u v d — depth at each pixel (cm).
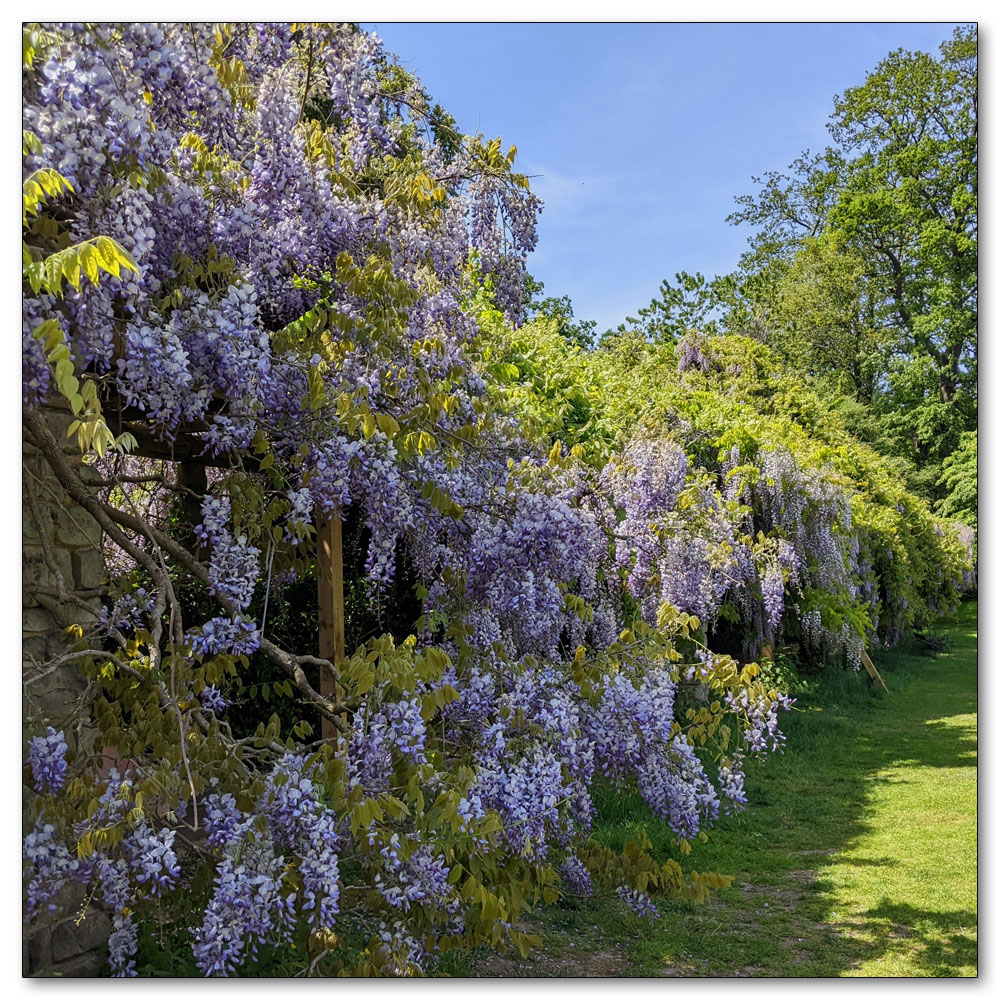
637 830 457
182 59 227
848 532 938
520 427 367
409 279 352
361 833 218
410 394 328
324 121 362
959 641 1323
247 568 262
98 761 248
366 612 479
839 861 442
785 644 938
